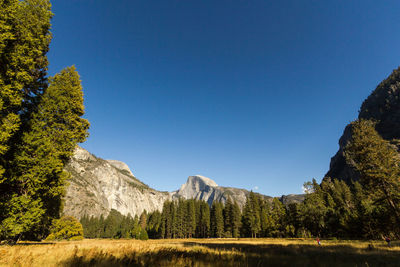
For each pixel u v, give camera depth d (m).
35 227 22.14
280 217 65.19
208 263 7.04
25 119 13.56
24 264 5.57
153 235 101.81
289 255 10.67
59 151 14.60
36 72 14.98
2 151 10.41
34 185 12.65
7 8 10.67
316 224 49.34
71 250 8.82
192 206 89.62
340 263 8.06
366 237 40.97
